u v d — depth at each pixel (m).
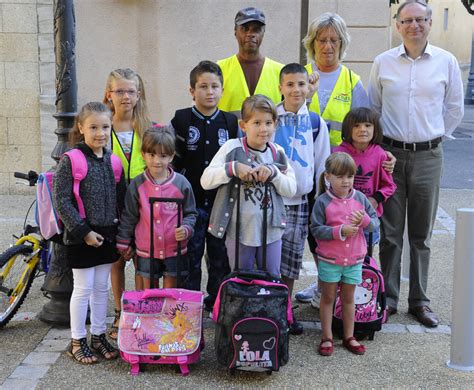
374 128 4.24
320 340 4.17
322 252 3.97
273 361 3.49
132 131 4.17
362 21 7.88
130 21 8.14
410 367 3.77
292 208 4.19
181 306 3.69
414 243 4.55
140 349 3.63
